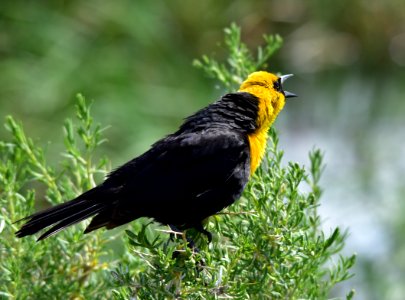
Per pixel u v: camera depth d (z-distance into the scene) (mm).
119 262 7219
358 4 17938
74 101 14945
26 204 7020
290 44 17781
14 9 15570
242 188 7078
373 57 18203
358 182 14734
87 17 15977
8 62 15031
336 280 6668
